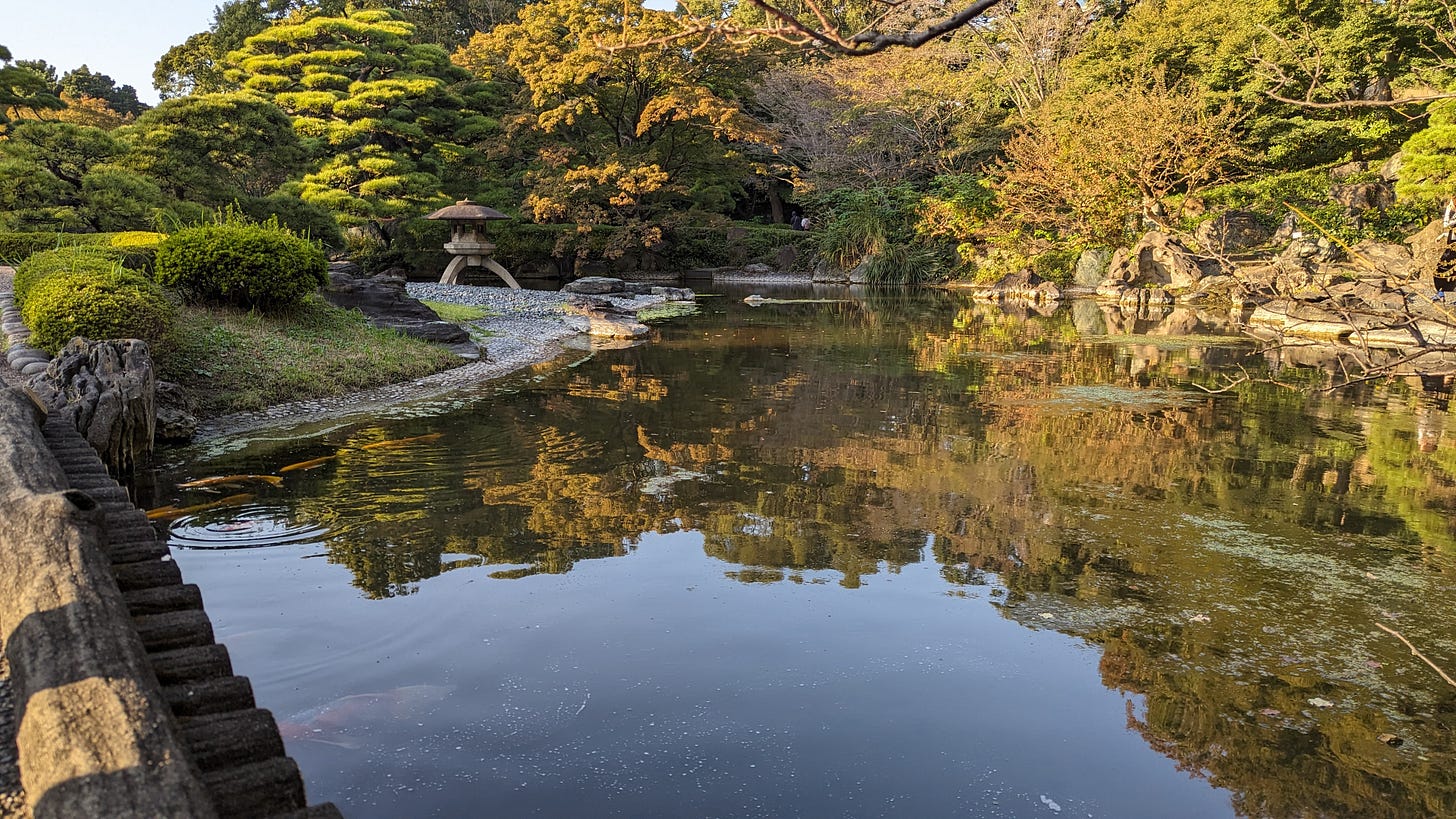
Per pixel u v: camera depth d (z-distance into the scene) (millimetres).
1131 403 9062
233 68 25641
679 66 25953
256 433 7324
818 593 4273
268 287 9852
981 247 26500
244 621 3850
